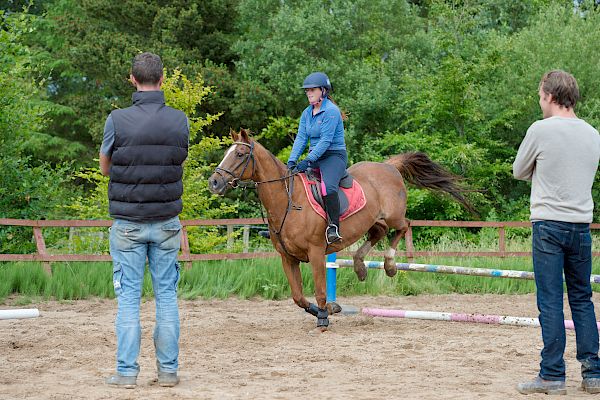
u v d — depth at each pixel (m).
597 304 12.01
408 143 21.20
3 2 32.56
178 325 5.48
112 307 10.57
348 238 8.74
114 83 25.64
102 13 26.42
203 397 5.02
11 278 11.30
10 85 14.37
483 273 9.49
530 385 5.20
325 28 24.33
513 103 21.78
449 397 5.04
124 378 5.34
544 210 5.19
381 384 5.54
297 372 6.05
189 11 25.03
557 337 5.16
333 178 8.31
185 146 5.43
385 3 25.81
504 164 21.31
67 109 27.61
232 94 24.30
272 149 25.64
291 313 10.17
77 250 13.96
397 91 23.80
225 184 8.00
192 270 12.05
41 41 31.20
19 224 11.52
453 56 21.70
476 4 26.09
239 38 26.70
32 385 5.41
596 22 23.52
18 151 14.54
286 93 24.19
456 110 21.34
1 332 8.12
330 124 8.25
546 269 5.20
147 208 5.29
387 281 12.73
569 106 5.35
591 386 5.21
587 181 5.22
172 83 15.12
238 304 11.08
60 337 7.75
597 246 17.11
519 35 23.78
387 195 9.24
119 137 5.23
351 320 9.14
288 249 8.46
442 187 10.01
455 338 7.96
